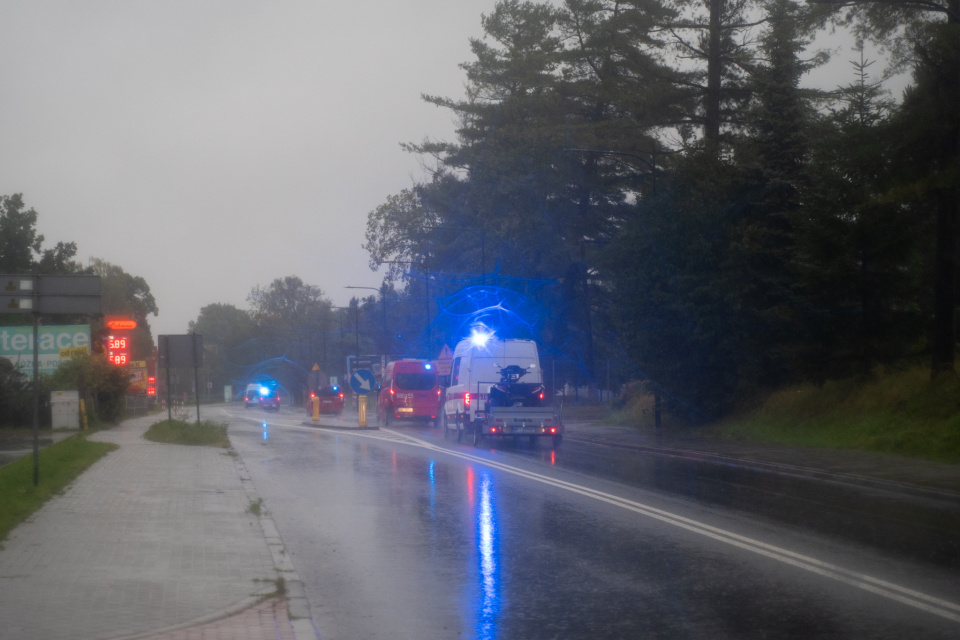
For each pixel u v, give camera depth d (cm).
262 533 1046
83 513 1162
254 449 2464
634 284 2906
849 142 2297
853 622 697
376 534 1100
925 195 2078
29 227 4697
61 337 3650
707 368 2823
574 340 4972
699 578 852
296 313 14325
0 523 1026
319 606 756
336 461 2089
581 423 3788
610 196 4753
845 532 1095
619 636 666
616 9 4062
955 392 2020
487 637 665
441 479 1697
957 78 2048
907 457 1870
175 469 1742
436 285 6206
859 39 2128
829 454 1997
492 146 4975
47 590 750
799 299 2486
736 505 1330
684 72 3788
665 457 2195
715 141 3011
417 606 755
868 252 2334
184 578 805
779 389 2703
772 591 798
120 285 7988
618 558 948
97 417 3494
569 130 4194
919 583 824
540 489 1535
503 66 4950
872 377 2355
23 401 3338
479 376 2714
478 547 1014
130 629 638
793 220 2452
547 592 802
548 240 4634
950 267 2191
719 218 2784
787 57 2875
